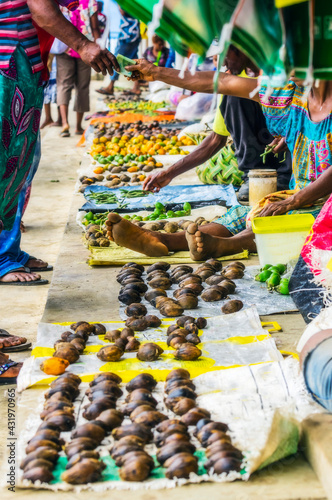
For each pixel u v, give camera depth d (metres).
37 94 4.00
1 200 3.92
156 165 7.73
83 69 11.62
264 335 3.21
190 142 8.88
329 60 1.91
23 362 3.30
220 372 2.71
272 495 2.00
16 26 3.72
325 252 3.21
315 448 2.12
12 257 5.01
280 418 2.16
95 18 8.56
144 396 2.50
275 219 4.11
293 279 3.35
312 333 2.69
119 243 4.46
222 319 3.45
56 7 3.82
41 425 2.35
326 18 1.86
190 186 6.60
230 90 4.15
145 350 2.95
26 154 4.09
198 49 2.04
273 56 1.94
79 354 3.04
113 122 10.92
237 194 6.31
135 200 6.25
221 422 2.27
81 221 5.71
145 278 4.21
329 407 2.32
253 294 3.86
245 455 2.15
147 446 2.25
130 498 2.00
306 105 4.02
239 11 1.78
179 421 2.30
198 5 1.93
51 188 8.53
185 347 2.95
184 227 5.11
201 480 2.07
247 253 4.52
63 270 4.51
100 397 2.53
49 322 3.55
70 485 2.06
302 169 4.22
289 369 2.63
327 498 1.99
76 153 10.61
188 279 3.94
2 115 3.68
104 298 3.93
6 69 3.71
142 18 2.04
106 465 2.14
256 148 5.92
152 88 14.00
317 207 4.28
